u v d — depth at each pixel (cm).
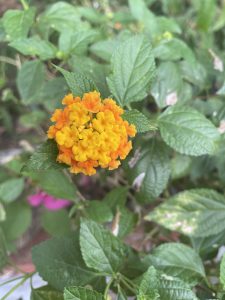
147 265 12
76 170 10
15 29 14
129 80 12
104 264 12
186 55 15
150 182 14
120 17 18
